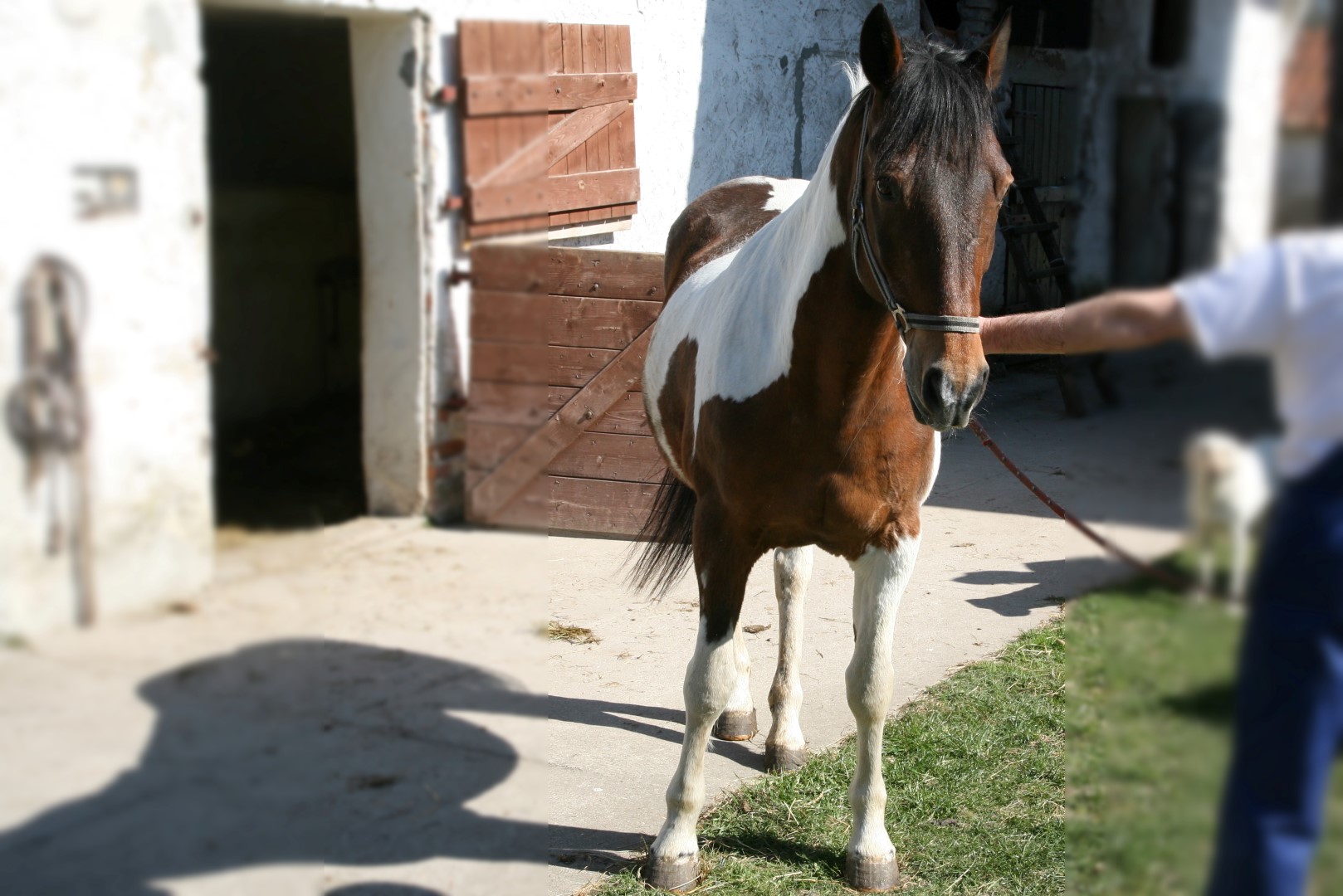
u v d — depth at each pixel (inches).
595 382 185.6
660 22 212.2
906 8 272.5
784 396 84.0
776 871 93.0
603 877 91.4
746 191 137.7
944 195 69.2
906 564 87.9
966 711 120.3
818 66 252.5
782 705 111.1
